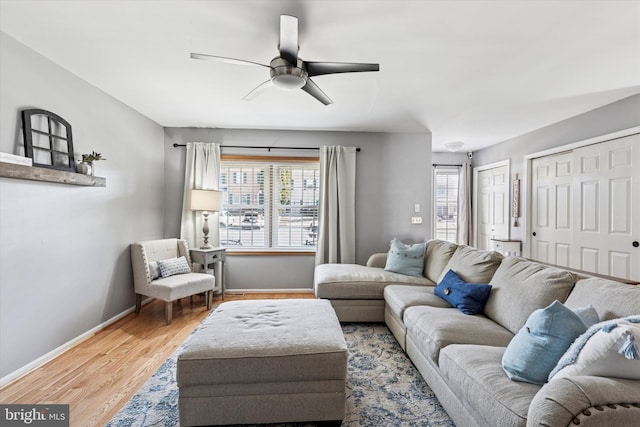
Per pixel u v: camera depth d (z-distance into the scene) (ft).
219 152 13.76
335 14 5.81
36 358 7.31
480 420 4.32
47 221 7.63
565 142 12.39
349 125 13.38
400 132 14.46
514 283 6.61
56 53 7.41
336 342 5.53
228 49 7.16
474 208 19.01
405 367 7.42
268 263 14.12
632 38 6.56
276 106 10.97
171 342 8.75
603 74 8.33
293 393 5.25
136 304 11.03
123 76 8.62
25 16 5.95
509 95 9.83
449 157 19.34
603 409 3.10
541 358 4.11
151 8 5.68
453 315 6.89
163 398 6.12
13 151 6.80
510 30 6.31
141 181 11.90
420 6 5.57
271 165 14.42
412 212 14.51
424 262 11.48
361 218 14.37
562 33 6.40
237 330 5.95
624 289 4.55
